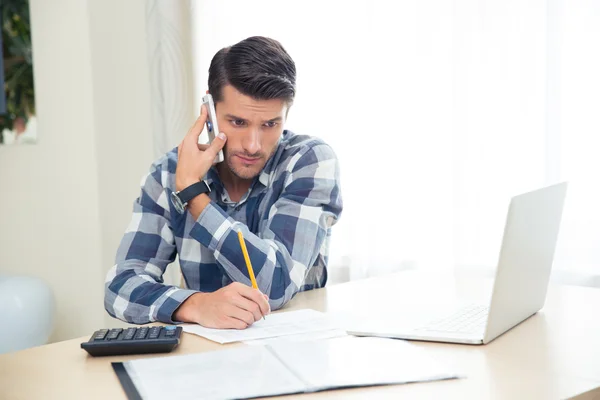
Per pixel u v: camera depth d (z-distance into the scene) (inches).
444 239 80.7
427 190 81.2
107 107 106.2
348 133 85.8
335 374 35.4
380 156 83.6
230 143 57.0
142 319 50.1
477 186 77.1
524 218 41.3
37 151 112.7
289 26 89.2
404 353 38.9
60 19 108.2
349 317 48.1
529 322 46.8
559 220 48.4
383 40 82.5
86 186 109.6
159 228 60.5
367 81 83.9
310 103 88.1
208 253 60.0
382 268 84.3
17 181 115.2
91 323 111.6
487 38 75.6
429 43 80.0
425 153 81.0
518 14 73.9
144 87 102.3
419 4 80.0
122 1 102.9
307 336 43.5
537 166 73.7
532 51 73.3
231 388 33.7
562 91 71.5
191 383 34.7
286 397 32.9
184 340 43.9
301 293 57.6
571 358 38.6
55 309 107.3
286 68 56.4
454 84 77.6
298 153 60.1
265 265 52.1
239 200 62.2
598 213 70.6
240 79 54.7
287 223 56.4
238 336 43.8
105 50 105.4
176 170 55.5
